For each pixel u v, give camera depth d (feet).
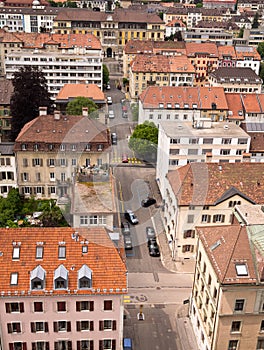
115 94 643.45
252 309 198.70
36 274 195.62
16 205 327.26
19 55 591.78
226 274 193.57
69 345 208.13
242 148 344.69
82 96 489.67
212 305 205.16
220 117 486.79
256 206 241.55
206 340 213.66
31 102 426.92
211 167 285.23
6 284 195.31
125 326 239.09
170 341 231.71
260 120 491.72
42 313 199.72
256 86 632.38
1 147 338.54
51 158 333.83
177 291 267.18
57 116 344.69
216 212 278.67
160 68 612.29
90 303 199.72
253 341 205.67
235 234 205.87
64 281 195.52
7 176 339.36
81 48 632.79
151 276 277.85
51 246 204.13
